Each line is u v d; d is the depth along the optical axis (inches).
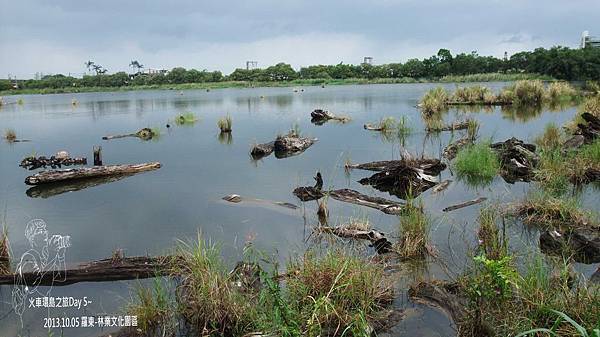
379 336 197.2
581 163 425.7
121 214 385.1
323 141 748.6
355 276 220.2
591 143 510.9
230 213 373.7
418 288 231.0
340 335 193.8
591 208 338.3
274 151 673.6
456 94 1317.7
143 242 318.7
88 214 388.5
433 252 275.3
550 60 2449.6
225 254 286.7
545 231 292.2
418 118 1011.9
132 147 753.0
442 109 1139.3
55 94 3614.7
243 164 587.5
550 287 201.6
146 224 356.8
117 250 293.7
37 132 983.0
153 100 2214.6
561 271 219.5
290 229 330.3
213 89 3860.7
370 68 4232.3
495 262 191.8
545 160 447.2
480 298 193.5
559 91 1273.4
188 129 970.1
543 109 1082.1
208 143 775.7
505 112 1047.0
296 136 728.3
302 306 209.3
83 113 1465.3
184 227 345.7
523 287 198.1
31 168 606.5
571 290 206.7
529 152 490.6
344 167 542.3
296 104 1617.9
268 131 907.4
